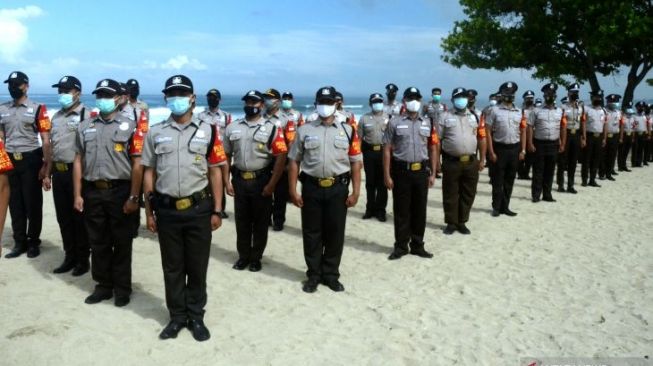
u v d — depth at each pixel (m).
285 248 6.48
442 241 6.75
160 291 4.92
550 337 3.99
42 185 5.89
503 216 8.16
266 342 3.89
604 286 5.07
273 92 6.81
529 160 11.63
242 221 5.51
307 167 4.89
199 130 3.88
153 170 3.92
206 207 3.91
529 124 8.85
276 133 5.28
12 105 5.61
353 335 4.03
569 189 10.28
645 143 14.68
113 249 4.50
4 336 3.88
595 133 10.77
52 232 6.92
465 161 6.87
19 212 5.80
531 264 5.78
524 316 4.39
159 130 3.86
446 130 6.85
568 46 18.45
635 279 5.26
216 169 3.99
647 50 16.77
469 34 18.95
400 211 5.95
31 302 4.57
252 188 5.37
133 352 3.71
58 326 4.06
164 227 3.85
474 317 4.37
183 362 3.58
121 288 4.51
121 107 5.00
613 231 7.19
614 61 18.78
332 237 4.97
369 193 7.92
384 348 3.81
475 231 7.26
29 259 5.79
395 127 5.81
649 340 3.94
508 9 18.33
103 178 4.32
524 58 17.98
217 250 6.36
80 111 5.27
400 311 4.50
